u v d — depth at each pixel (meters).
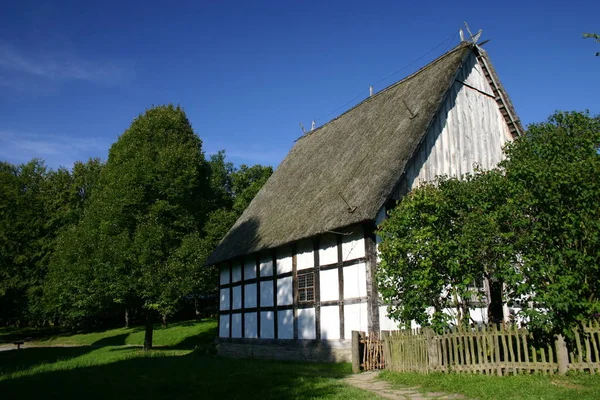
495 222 10.98
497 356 10.64
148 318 27.53
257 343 21.08
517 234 10.91
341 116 26.58
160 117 29.83
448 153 19.20
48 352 23.94
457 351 11.32
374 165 17.83
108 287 25.72
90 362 17.70
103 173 30.02
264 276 21.31
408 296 12.11
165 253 26.67
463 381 10.21
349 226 16.16
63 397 10.39
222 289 24.94
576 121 12.20
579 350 9.99
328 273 17.56
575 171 10.29
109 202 26.98
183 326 39.12
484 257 11.56
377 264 14.68
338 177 19.94
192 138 31.59
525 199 10.62
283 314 19.70
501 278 11.26
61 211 44.59
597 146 12.06
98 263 25.67
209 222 30.14
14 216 43.41
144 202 27.14
